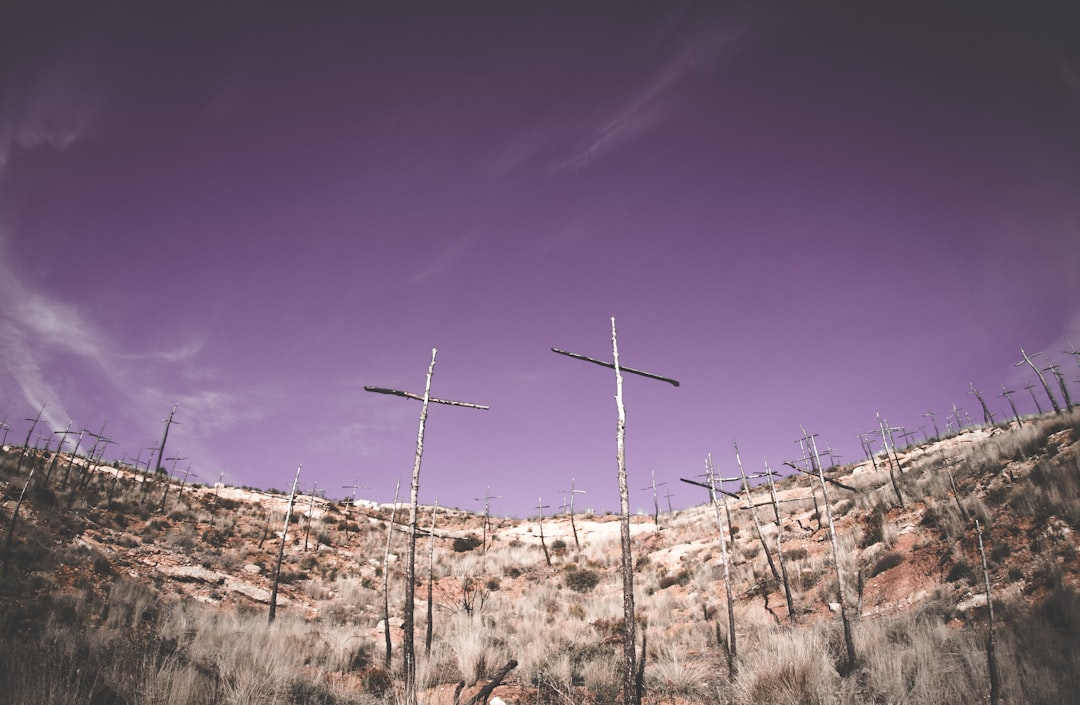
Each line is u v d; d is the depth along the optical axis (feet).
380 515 168.55
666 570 101.65
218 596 77.10
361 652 53.88
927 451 124.47
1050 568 40.24
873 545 67.77
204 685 32.04
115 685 28.76
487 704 37.14
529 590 110.93
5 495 78.07
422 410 38.60
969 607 42.32
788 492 128.77
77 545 71.67
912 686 31.24
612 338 33.76
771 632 50.29
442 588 110.01
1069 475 50.06
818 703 30.63
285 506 146.72
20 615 43.55
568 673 43.16
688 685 39.81
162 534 94.79
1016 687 27.30
